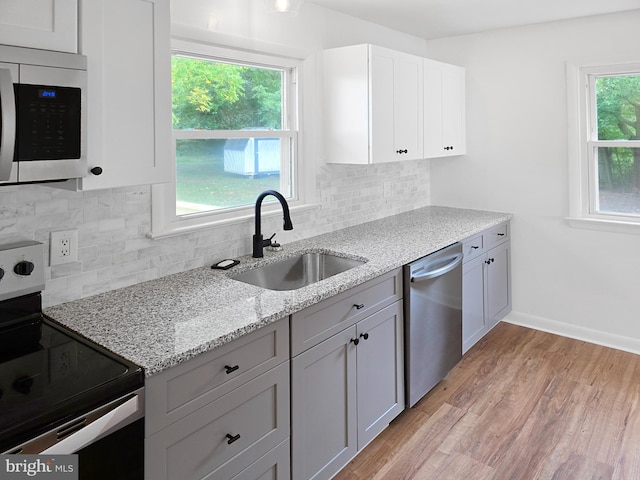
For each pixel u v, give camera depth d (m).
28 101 1.36
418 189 4.13
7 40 1.33
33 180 1.40
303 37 2.86
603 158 3.51
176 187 2.33
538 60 3.62
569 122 3.54
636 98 3.35
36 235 1.77
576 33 3.45
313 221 3.06
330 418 2.07
